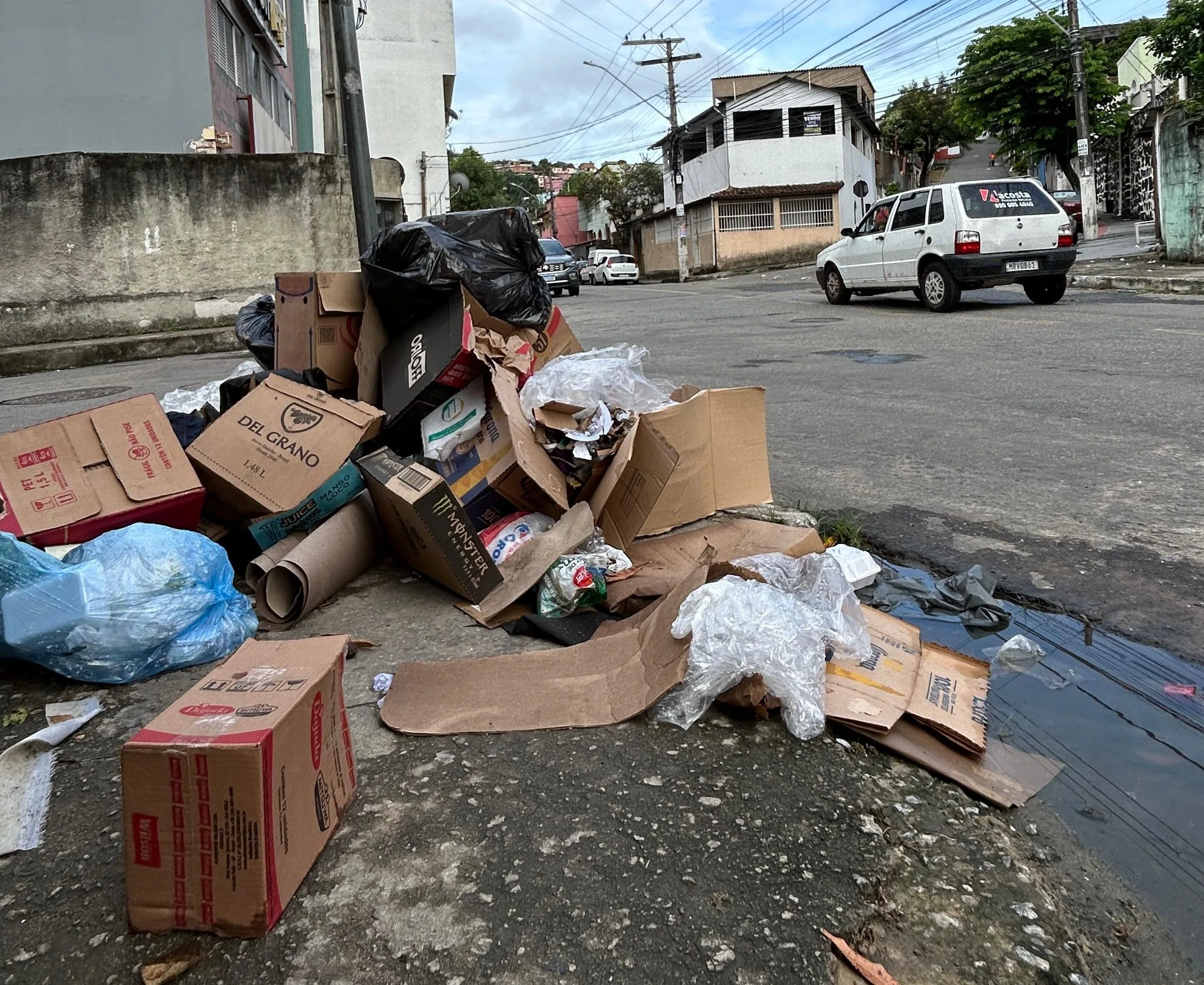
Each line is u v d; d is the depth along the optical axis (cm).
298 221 1223
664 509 349
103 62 1334
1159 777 217
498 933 160
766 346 918
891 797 202
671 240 4006
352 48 700
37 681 249
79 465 287
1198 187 1440
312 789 175
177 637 252
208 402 446
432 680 241
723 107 3462
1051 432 510
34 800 199
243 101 1644
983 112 2845
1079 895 178
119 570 246
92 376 934
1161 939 167
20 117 1321
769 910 166
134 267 1148
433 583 315
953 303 1109
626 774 206
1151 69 2986
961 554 347
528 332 391
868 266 1249
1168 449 462
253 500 308
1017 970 156
